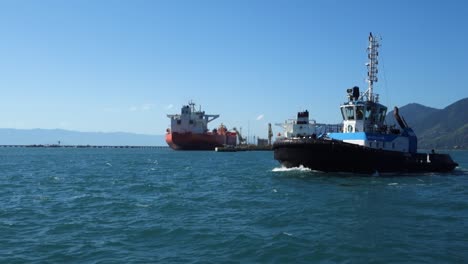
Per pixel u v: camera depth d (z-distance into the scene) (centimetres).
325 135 4547
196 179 4459
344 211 2317
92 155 14088
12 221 2111
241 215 2241
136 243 1675
